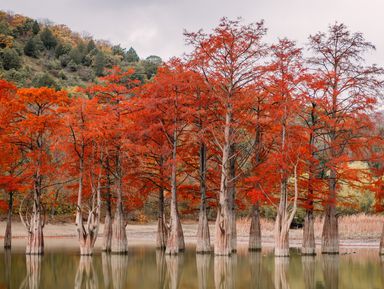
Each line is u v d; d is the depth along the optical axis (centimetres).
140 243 5306
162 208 4200
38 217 3700
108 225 4041
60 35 14238
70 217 6862
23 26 13050
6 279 2678
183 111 3588
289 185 3800
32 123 3419
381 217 5853
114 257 3669
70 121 3419
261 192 3559
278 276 2789
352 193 6231
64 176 4097
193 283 2611
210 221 7506
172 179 3616
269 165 3547
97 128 3406
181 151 4084
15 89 3728
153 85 3625
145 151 3638
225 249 3525
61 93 3575
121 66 12019
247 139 4503
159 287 2502
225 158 3500
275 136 3631
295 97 3472
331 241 3738
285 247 3500
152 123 3634
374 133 3603
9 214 4041
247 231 5909
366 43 3562
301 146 3431
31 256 3647
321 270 2980
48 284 2555
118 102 3956
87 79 11538
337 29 3597
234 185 3984
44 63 11538
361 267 3092
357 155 3616
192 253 4012
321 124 3672
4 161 3609
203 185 3841
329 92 3575
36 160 3666
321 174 3838
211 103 3684
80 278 2748
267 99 3741
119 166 3850
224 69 3459
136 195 4162
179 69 3597
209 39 3441
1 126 3500
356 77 3544
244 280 2683
